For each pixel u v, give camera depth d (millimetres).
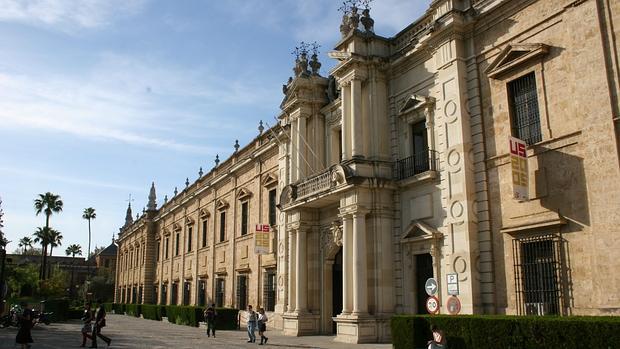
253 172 36781
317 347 19438
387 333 20625
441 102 19578
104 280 95812
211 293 42312
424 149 21109
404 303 20750
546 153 15750
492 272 17141
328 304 25766
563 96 15500
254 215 35844
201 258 45812
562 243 15094
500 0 17750
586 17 14789
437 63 19938
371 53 23031
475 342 14258
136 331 30812
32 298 52250
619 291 13328
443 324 15336
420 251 20156
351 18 23594
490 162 17734
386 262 21234
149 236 63938
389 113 22766
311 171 27391
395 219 21656
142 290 64312
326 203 25359
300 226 26438
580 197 14703
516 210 16578
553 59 15906
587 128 14461
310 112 28016
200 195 47812
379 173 21938
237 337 25906
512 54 17141
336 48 24141
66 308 42906
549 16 16172
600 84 14250
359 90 22766
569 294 14742
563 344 12008
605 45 14312
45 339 24375
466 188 18016
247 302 35688
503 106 17438
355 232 21359
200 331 30812
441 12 20188
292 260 26922
